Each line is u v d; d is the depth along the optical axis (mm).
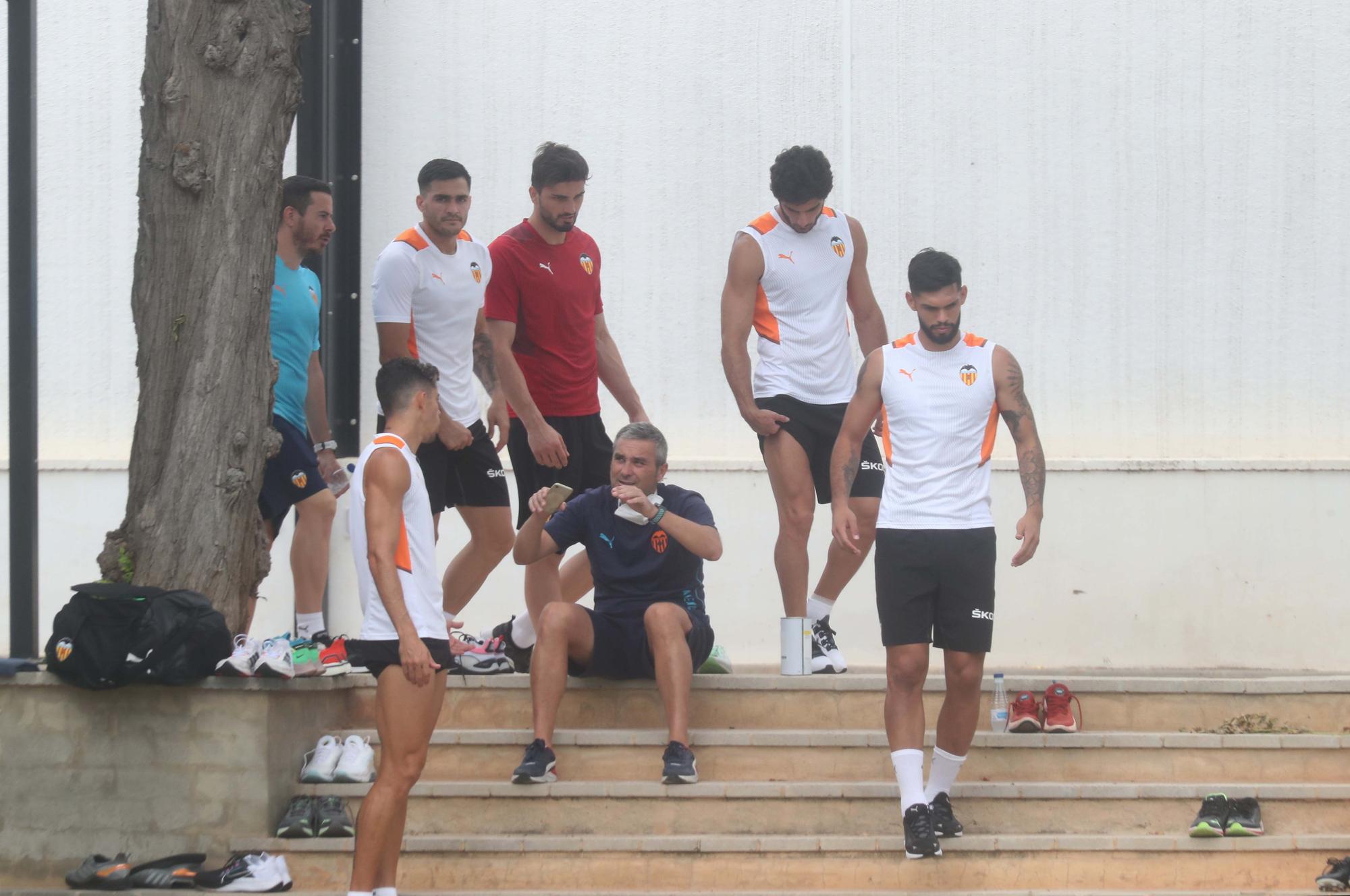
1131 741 20906
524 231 23766
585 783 20000
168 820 19578
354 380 31344
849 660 30250
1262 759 20875
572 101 31422
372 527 17000
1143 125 30844
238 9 21734
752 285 23125
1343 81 30562
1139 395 30641
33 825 19828
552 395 23828
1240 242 30656
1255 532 30016
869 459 23125
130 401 31328
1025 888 19156
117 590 19703
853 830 19969
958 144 30984
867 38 31109
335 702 21766
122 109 31516
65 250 31500
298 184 24062
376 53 31609
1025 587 30172
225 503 21328
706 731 20984
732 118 31281
